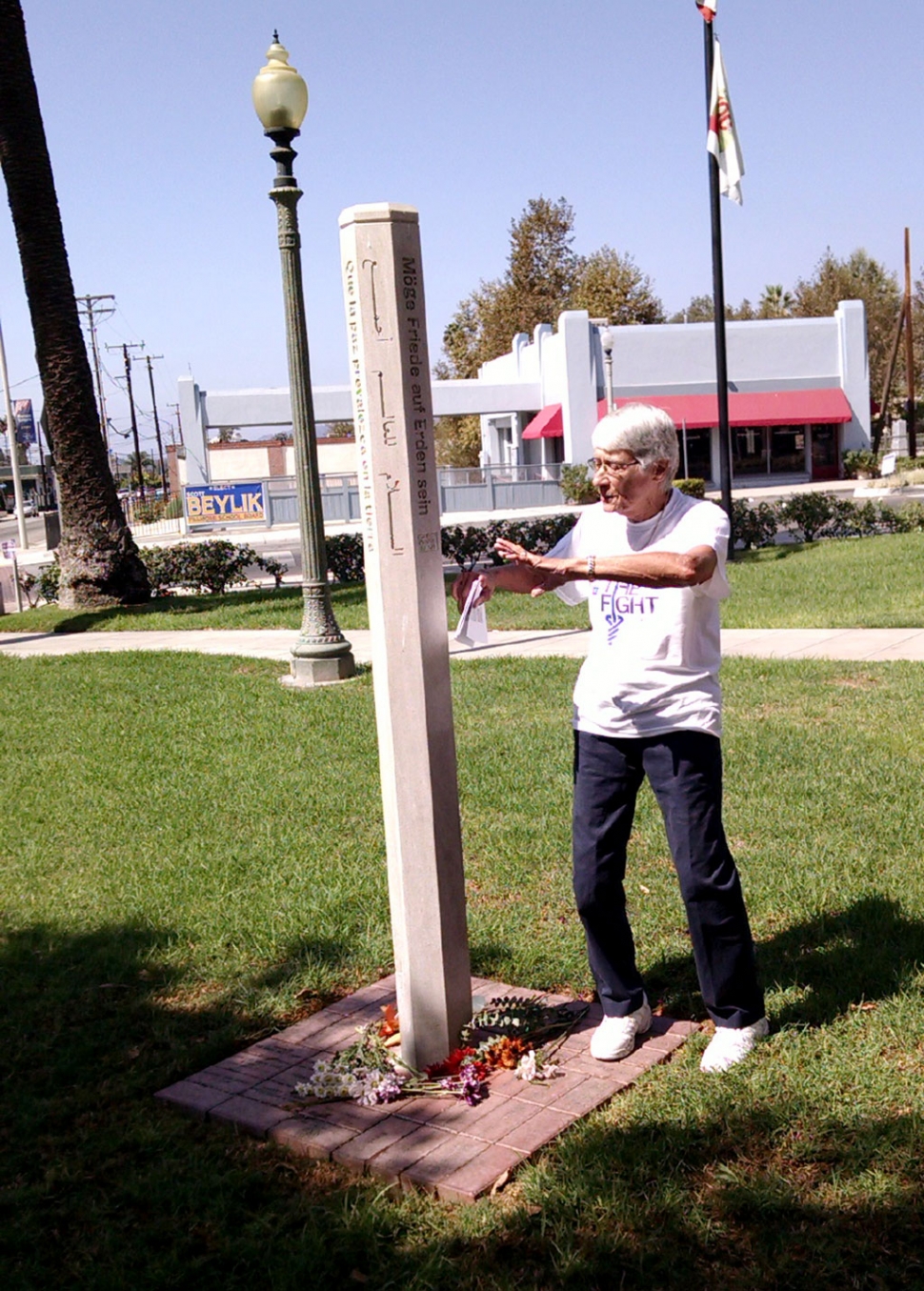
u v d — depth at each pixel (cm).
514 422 4831
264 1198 303
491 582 343
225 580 1928
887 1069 328
